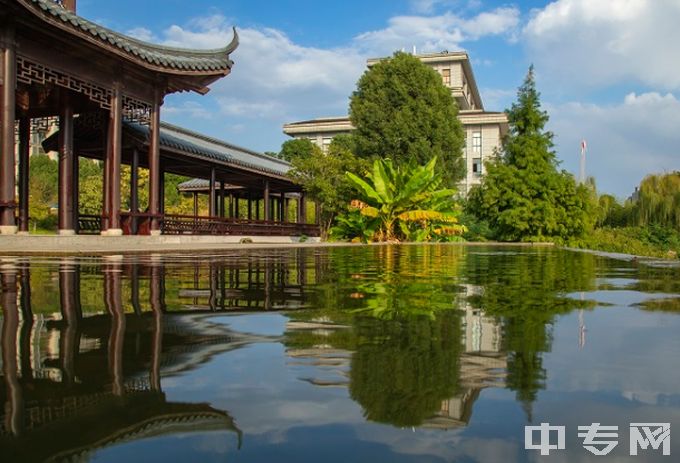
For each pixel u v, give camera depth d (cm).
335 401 107
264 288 348
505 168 2561
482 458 78
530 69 2653
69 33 1048
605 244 1961
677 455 80
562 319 219
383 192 2247
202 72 1438
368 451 81
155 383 121
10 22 988
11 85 995
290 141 4916
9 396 111
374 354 151
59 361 143
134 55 1243
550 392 113
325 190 2356
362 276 456
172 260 681
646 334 183
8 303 268
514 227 2477
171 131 2052
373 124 3000
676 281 418
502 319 217
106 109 1420
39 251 904
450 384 119
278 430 91
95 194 3134
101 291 321
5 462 77
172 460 78
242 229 2047
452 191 2433
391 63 3062
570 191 2428
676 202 2542
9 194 984
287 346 163
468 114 4600
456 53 4759
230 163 1970
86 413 100
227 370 133
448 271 534
